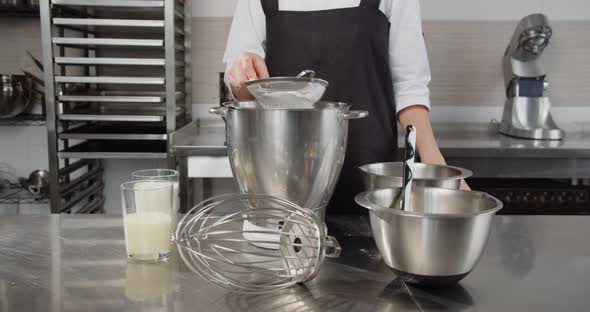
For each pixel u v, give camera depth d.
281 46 1.32
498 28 2.56
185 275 0.68
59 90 2.24
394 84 1.33
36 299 0.60
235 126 0.75
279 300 0.60
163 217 0.74
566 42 2.57
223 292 0.62
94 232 0.88
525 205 2.00
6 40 2.55
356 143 1.31
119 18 2.55
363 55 1.29
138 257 0.73
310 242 0.62
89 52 2.58
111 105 2.61
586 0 2.54
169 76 2.17
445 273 0.60
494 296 0.62
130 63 2.16
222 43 2.58
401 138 2.36
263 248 0.77
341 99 1.32
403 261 0.61
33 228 0.90
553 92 2.61
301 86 0.82
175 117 2.21
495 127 2.58
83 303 0.59
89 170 2.62
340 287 0.64
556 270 0.71
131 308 0.57
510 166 2.09
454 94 2.61
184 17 2.47
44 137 2.63
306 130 0.72
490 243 0.84
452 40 2.57
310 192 0.76
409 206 0.69
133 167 2.67
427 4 2.55
